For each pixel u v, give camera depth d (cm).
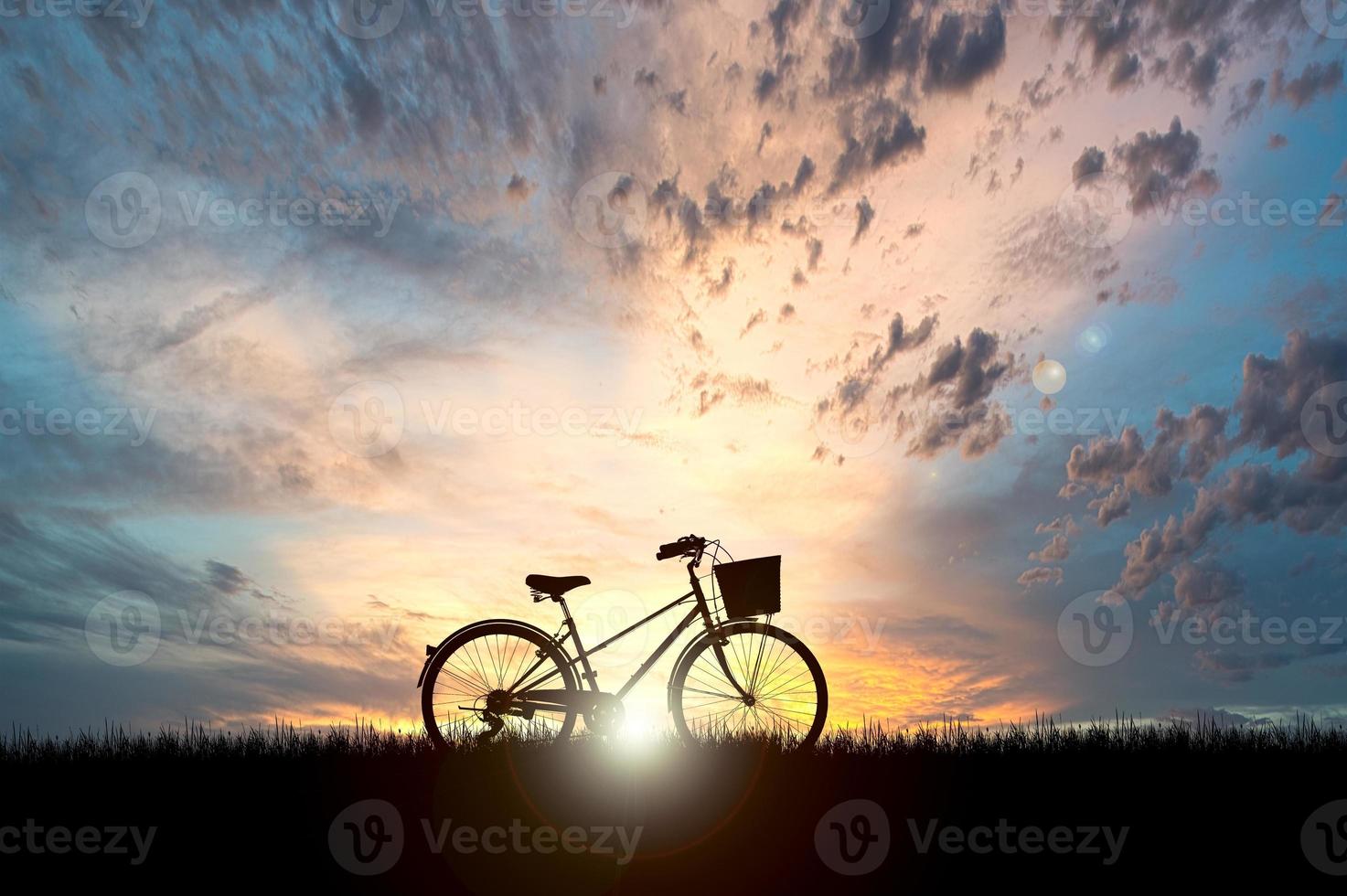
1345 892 403
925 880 414
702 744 582
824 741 613
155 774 541
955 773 536
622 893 404
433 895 404
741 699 618
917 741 614
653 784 514
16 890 407
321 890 408
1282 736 620
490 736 600
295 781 526
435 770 541
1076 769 543
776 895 403
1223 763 553
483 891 406
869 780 522
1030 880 412
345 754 582
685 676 621
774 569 619
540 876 420
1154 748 595
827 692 616
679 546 630
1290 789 509
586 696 606
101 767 555
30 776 539
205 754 589
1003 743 611
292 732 635
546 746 580
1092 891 402
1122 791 507
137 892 407
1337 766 546
